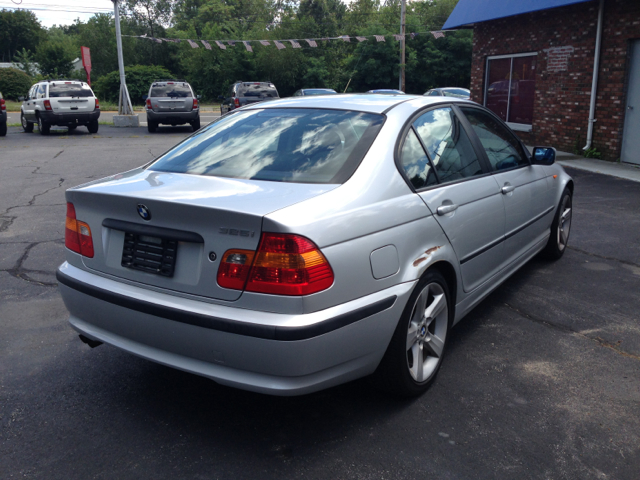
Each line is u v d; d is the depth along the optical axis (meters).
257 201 2.35
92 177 10.26
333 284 2.31
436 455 2.47
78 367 3.32
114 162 12.27
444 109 3.53
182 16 69.81
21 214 7.26
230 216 2.24
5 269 5.07
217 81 50.44
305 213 2.29
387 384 2.79
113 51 57.50
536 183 4.46
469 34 41.25
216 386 3.11
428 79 42.03
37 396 2.99
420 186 2.95
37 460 2.46
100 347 3.60
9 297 4.41
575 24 11.80
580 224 6.63
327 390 3.04
